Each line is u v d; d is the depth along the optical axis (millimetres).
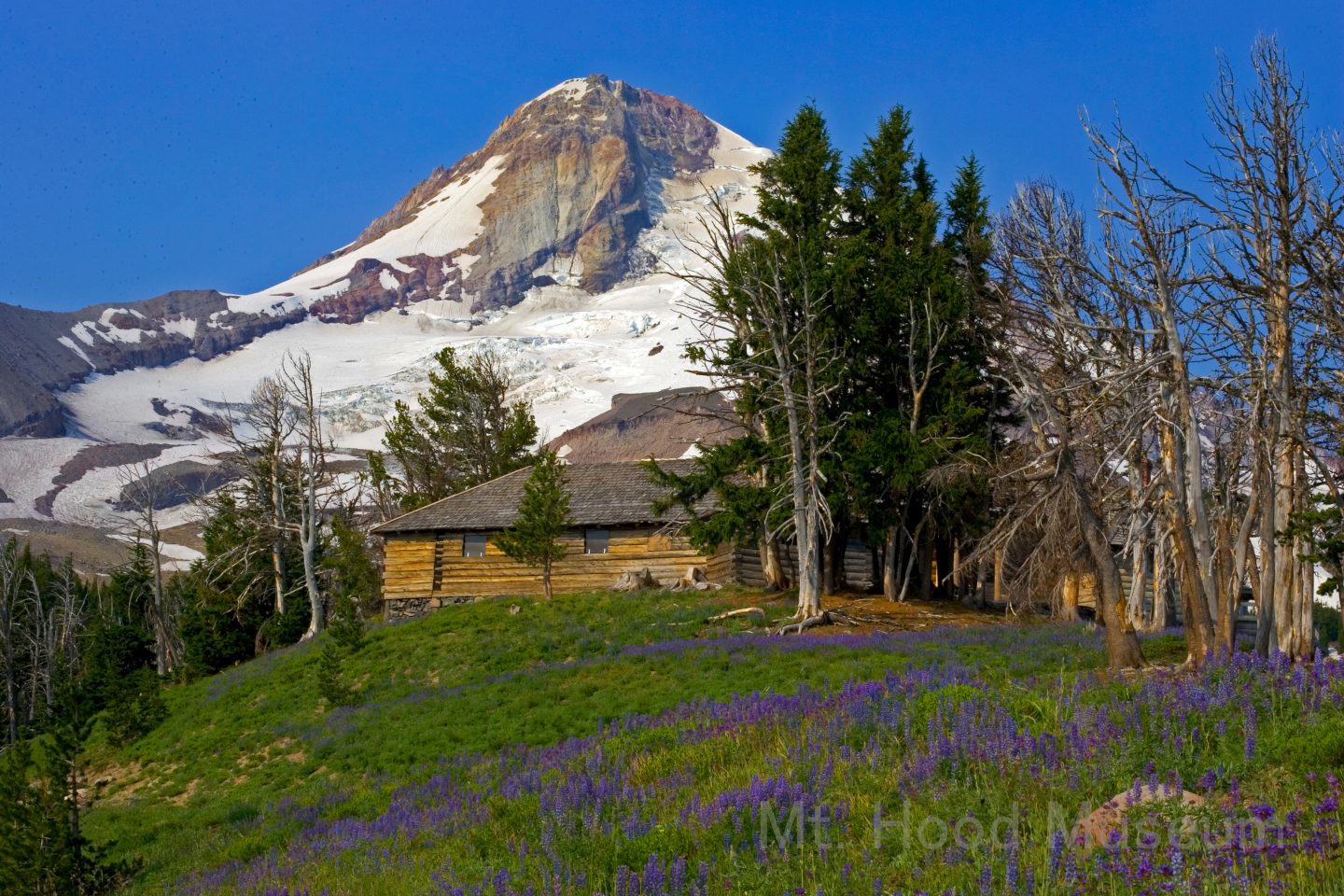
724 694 30312
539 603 48312
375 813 24672
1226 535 26312
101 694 51062
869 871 12422
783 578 49031
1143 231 26453
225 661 59281
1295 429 25891
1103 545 28703
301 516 64375
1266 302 26078
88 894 25188
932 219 47531
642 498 54375
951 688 19453
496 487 59406
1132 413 28094
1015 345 40594
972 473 43062
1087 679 23234
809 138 49219
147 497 76812
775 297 46188
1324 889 10570
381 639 46719
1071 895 10945
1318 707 15383
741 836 13938
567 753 23547
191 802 32906
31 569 102125
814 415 43625
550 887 13742
